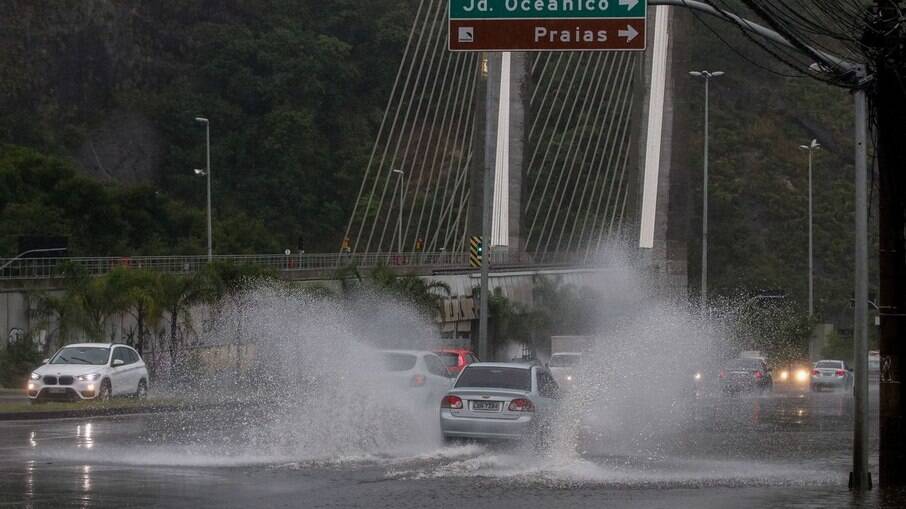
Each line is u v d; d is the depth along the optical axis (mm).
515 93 185875
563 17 43531
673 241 186125
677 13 191125
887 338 41312
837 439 61938
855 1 39406
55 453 47125
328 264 188250
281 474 40781
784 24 39625
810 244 193875
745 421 75562
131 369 82750
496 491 37219
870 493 38344
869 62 39531
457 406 48594
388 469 42781
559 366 91000
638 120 192125
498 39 43781
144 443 51781
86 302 103938
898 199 41031
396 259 196625
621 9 43156
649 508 33719
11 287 108250
